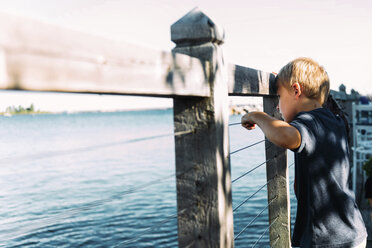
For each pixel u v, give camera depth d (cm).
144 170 3291
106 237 1521
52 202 2192
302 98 155
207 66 118
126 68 77
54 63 59
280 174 220
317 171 142
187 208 124
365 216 361
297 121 141
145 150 4981
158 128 9675
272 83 211
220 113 124
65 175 3262
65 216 80
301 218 154
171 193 2269
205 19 119
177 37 122
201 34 119
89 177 3081
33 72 55
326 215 144
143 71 83
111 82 72
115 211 1911
